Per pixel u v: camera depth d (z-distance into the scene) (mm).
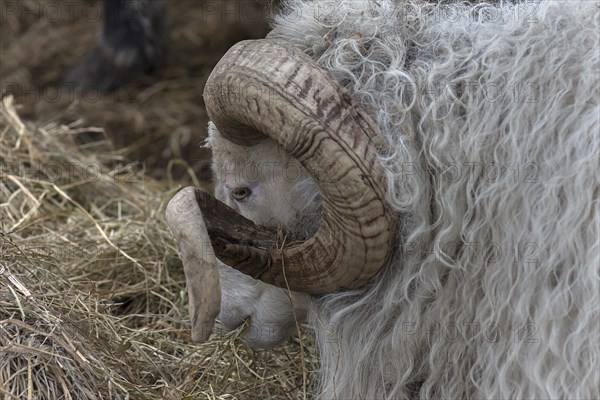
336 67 3850
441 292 3848
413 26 3908
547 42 3668
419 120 3768
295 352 5164
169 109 9117
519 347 3670
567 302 3555
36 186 6676
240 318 4480
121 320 5344
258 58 3701
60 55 10164
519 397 3701
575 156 3516
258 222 4141
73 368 4184
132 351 4910
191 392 4691
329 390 4281
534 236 3594
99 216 6652
